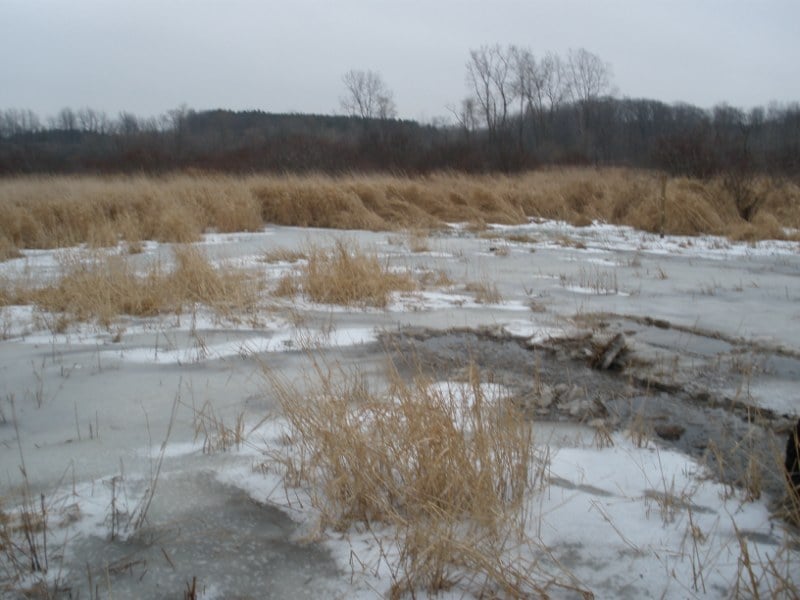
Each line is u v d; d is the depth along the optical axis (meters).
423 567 2.40
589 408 4.04
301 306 6.65
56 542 2.63
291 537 2.69
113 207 14.49
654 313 6.59
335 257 7.69
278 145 30.42
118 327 5.84
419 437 2.94
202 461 3.31
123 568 2.48
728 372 4.75
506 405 3.50
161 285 6.78
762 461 3.38
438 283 8.01
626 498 2.99
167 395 4.21
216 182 18.02
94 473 3.19
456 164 27.44
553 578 2.41
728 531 2.74
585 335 5.48
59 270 8.49
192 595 2.30
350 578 2.44
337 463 2.91
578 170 27.42
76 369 4.71
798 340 5.60
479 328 5.89
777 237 13.02
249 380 4.46
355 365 4.81
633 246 12.10
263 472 3.19
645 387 4.49
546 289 7.86
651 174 20.08
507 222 16.14
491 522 2.59
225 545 2.63
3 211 12.95
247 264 9.12
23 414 3.91
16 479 3.12
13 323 6.02
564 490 3.05
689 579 2.44
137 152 32.56
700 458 3.44
